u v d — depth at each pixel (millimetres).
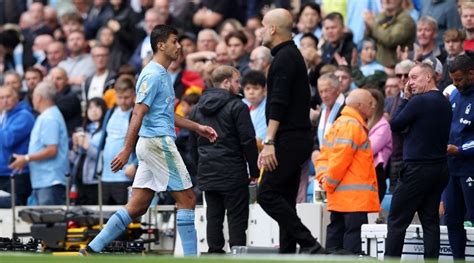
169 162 39688
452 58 50000
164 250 51469
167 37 39656
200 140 45500
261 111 51031
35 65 69750
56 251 49031
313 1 65938
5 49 71875
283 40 41094
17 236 50375
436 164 40938
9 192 57906
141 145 39656
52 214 49750
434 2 56938
